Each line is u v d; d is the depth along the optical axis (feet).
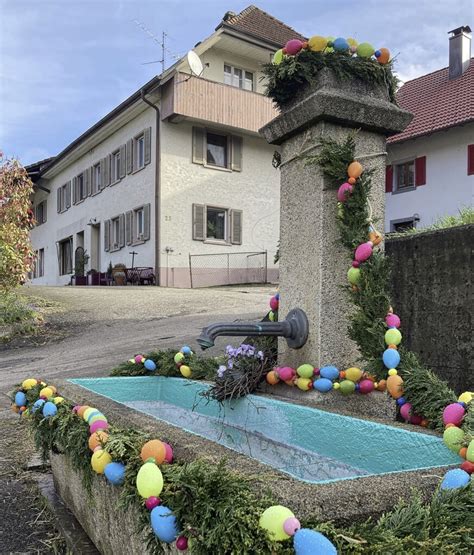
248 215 73.10
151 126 67.56
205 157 69.51
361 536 4.23
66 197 95.30
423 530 4.38
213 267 69.41
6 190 37.40
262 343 11.83
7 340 32.86
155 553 5.46
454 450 6.19
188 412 12.17
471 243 13.26
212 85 66.80
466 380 13.02
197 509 4.74
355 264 9.63
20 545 8.96
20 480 12.03
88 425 7.75
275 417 9.53
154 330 32.65
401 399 8.42
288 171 11.23
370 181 9.91
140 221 71.31
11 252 36.58
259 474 5.15
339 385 9.50
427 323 14.29
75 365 24.98
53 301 45.62
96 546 8.14
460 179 67.41
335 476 7.79
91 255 84.17
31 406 10.33
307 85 10.65
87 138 80.94
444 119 68.59
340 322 10.14
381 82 10.71
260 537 4.23
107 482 7.32
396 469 7.03
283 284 11.25
